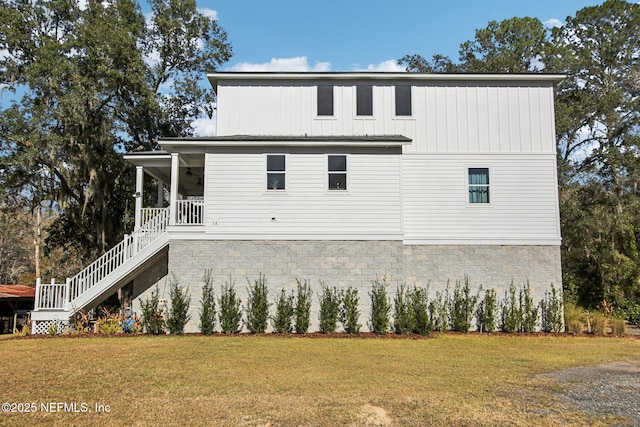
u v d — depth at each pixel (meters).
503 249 18.66
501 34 34.97
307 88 19.94
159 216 18.36
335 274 17.66
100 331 17.45
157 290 18.05
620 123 32.66
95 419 7.92
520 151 19.25
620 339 16.75
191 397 9.02
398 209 17.94
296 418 7.94
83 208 26.31
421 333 17.08
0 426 7.62
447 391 9.40
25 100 25.31
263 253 17.77
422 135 19.36
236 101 19.86
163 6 30.59
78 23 26.94
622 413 8.10
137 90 26.66
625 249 22.66
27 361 12.18
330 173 18.16
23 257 47.94
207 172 18.09
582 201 31.97
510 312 18.12
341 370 11.16
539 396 9.07
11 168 24.59
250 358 12.55
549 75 19.36
